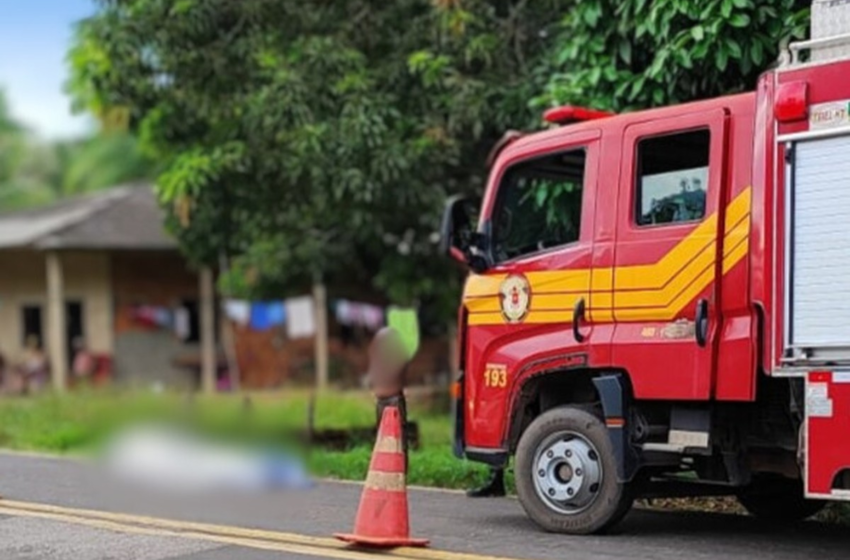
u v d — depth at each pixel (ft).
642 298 27.63
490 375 30.35
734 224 26.35
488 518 31.53
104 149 145.28
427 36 47.39
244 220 56.34
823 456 24.29
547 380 29.71
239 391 81.87
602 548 27.04
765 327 25.40
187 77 50.19
